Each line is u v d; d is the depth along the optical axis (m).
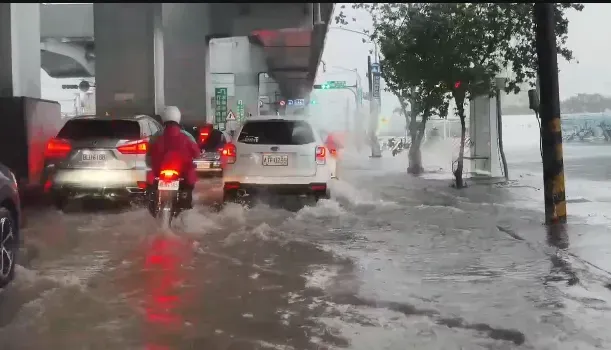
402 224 11.44
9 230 7.17
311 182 13.03
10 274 7.15
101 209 13.45
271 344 5.34
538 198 15.44
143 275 7.68
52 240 9.93
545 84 10.97
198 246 9.45
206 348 5.26
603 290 6.93
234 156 13.17
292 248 9.31
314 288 7.08
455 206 13.87
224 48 55.19
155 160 11.09
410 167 24.53
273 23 33.84
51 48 52.38
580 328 5.63
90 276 7.63
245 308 6.35
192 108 34.03
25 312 6.14
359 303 6.49
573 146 43.00
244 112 56.03
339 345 5.30
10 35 15.98
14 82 16.16
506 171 20.31
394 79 20.92
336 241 9.88
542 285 7.16
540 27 10.87
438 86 18.50
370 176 22.78
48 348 5.25
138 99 25.38
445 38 17.14
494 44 17.28
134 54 25.31
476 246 9.47
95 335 5.55
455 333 5.54
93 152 12.63
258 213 12.56
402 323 5.83
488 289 7.01
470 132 21.84
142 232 10.59
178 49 33.97
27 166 15.92
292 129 13.38
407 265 8.23
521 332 5.52
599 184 18.17
